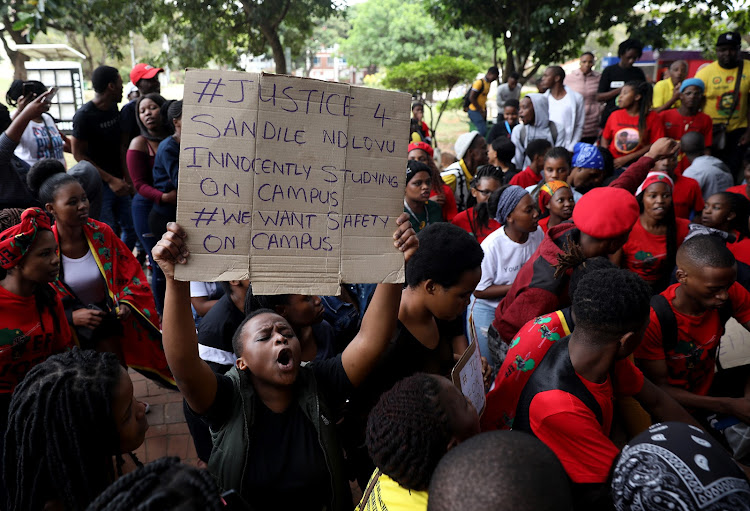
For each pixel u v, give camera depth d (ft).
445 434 5.28
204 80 5.51
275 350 6.36
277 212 5.79
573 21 42.37
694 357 9.88
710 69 28.19
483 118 43.68
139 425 6.22
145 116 18.70
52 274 9.19
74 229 12.09
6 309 9.02
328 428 6.66
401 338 7.82
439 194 17.65
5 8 34.55
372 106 5.97
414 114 44.70
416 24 111.45
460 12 44.52
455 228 7.84
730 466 4.54
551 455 4.13
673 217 12.92
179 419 14.52
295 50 59.62
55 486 5.59
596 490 6.46
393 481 5.53
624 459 4.85
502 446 4.09
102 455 5.84
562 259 9.57
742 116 28.19
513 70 45.80
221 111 5.56
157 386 16.06
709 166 19.94
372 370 7.03
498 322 10.61
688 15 45.16
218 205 5.64
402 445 5.24
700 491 4.37
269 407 6.63
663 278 13.34
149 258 19.22
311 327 9.70
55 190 11.64
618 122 23.15
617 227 9.84
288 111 5.71
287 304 8.54
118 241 12.86
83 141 21.16
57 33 92.32
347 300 11.39
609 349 6.72
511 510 3.75
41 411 5.56
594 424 6.68
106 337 12.57
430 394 5.42
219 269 5.69
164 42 120.67
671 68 32.68
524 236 13.14
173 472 4.26
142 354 13.32
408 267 7.80
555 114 27.12
